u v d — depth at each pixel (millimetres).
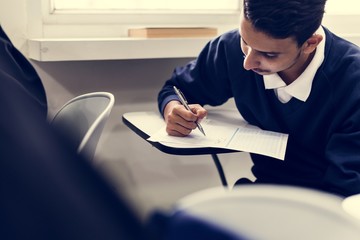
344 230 231
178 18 1905
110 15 1795
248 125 1355
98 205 224
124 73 1793
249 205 240
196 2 1954
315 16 1051
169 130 1198
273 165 1370
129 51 1629
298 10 1006
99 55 1589
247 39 1057
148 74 1832
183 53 1724
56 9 1722
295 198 245
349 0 2205
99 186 230
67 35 1729
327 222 235
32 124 262
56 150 243
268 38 1022
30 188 231
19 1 1609
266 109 1310
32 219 225
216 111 1522
